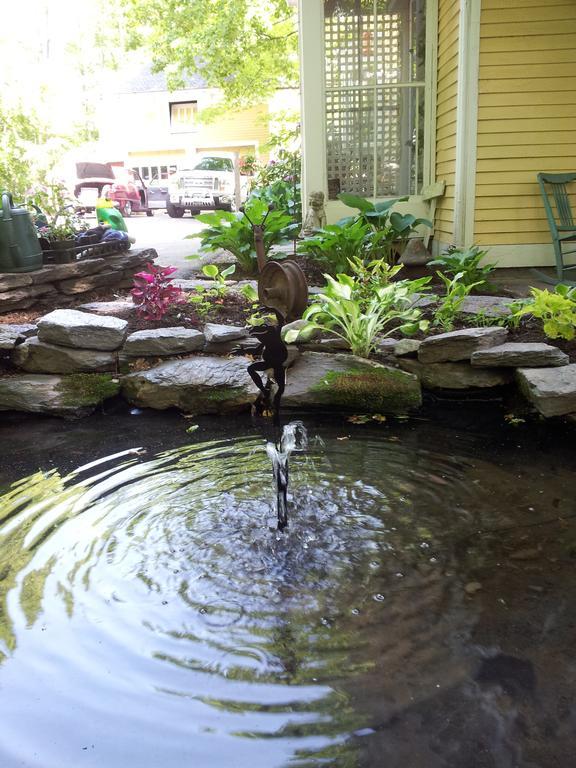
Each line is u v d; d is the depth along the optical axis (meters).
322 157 7.50
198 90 26.19
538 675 1.67
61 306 5.38
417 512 2.58
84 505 2.73
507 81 6.27
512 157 6.45
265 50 14.77
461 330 4.15
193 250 9.47
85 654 1.79
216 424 3.80
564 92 6.29
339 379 3.94
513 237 6.67
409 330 4.21
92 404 4.05
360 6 7.22
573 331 4.09
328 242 5.94
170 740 1.49
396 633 1.86
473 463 3.05
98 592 2.09
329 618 1.94
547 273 6.47
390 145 7.59
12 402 4.06
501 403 3.96
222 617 1.96
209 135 26.56
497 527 2.44
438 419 3.75
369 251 6.25
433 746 1.45
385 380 3.91
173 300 5.02
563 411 3.50
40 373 4.29
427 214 7.63
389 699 1.60
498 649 1.77
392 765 1.41
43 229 6.05
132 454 3.34
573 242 6.66
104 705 1.60
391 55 7.34
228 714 1.56
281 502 2.60
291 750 1.45
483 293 5.54
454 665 1.71
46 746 1.48
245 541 2.40
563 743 1.45
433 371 4.05
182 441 3.52
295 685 1.66
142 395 4.10
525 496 2.68
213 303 5.14
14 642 1.85
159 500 2.76
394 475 2.95
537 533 2.38
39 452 3.43
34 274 5.19
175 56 14.90
